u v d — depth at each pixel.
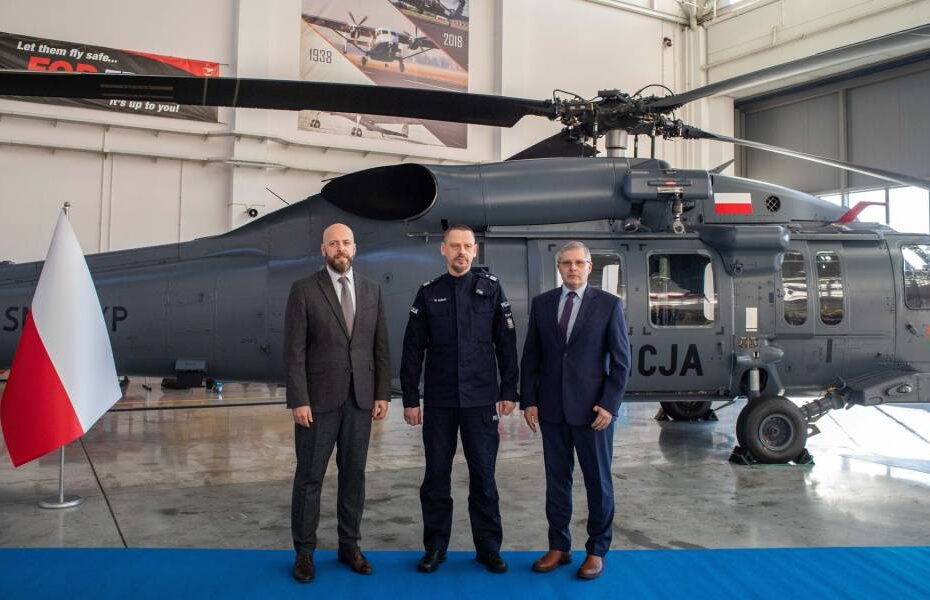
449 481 3.72
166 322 6.16
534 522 4.67
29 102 12.77
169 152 13.96
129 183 13.70
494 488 3.72
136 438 7.95
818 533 4.41
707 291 6.54
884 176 6.21
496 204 6.11
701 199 6.48
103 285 6.14
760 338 6.60
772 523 4.63
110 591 3.37
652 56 18.95
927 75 15.74
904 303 6.88
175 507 5.02
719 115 19.08
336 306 3.64
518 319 6.23
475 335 3.69
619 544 4.19
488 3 16.89
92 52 13.16
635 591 3.42
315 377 3.60
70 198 13.21
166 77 4.89
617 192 6.32
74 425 4.71
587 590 3.43
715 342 6.52
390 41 15.70
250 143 14.44
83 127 13.27
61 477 5.04
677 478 5.94
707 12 18.92
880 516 4.80
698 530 4.48
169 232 14.03
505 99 5.77
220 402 11.23
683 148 18.98
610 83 18.36
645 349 6.43
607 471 3.63
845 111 17.33
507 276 6.26
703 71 19.05
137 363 6.22
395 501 5.20
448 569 3.69
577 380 3.61
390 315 6.14
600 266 6.40
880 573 3.66
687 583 3.52
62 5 12.98
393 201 6.23
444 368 3.68
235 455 6.99
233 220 14.38
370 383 3.72
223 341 6.22
